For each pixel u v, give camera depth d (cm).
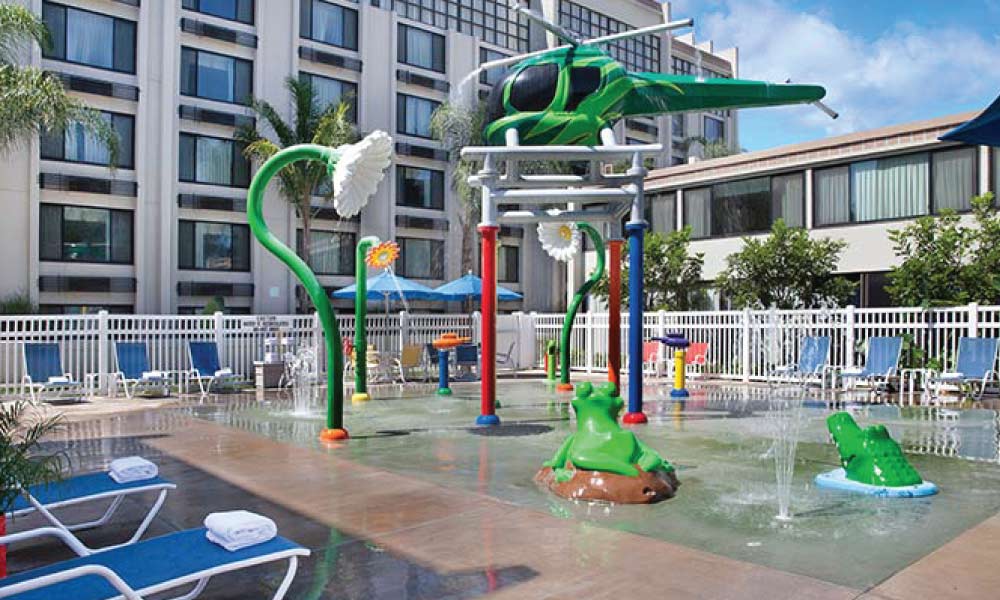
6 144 1762
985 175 1903
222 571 348
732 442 905
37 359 1477
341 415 944
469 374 2003
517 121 1020
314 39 2900
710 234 2486
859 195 2144
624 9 3884
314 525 552
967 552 479
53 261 2328
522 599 407
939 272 1623
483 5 3384
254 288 2706
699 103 1049
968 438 943
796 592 411
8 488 398
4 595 308
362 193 887
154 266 2498
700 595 408
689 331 1897
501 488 665
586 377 1959
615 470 624
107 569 317
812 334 1680
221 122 2641
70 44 2362
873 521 554
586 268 2917
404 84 3119
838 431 682
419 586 429
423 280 3177
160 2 2522
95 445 902
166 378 1563
